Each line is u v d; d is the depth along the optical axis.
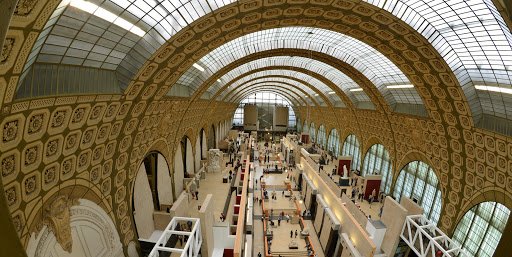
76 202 12.45
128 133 15.95
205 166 38.53
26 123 8.78
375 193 34.75
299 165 42.56
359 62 25.84
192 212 25.09
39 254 10.33
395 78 24.78
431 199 26.14
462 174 21.69
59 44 9.29
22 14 6.42
